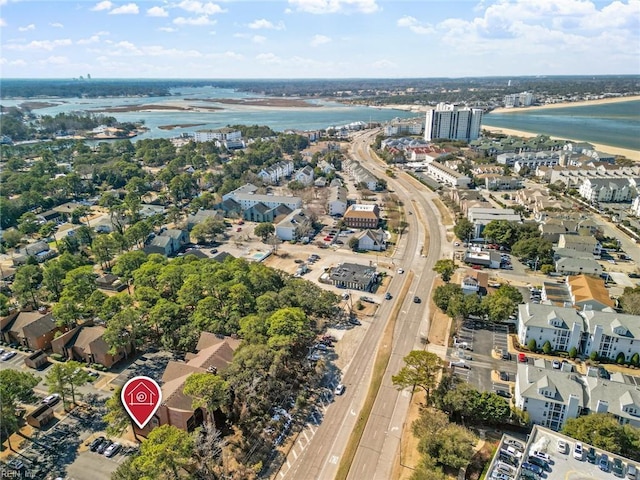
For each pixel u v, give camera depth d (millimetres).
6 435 92500
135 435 94562
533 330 123875
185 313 131375
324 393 108500
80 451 90938
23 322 131125
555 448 86250
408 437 95000
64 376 100438
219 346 111875
